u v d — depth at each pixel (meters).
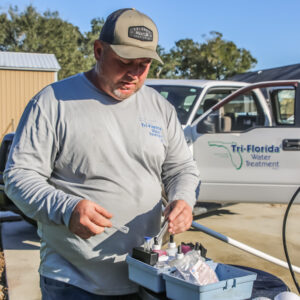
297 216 6.08
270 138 4.73
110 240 1.69
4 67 18.73
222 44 42.47
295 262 4.20
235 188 4.79
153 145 1.75
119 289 1.72
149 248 1.62
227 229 5.33
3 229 5.14
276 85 4.92
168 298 1.49
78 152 1.66
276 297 1.55
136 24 1.55
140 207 1.73
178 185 1.81
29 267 3.95
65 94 1.67
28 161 1.62
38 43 38.00
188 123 5.00
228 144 4.77
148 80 5.82
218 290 1.42
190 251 1.61
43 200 1.52
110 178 1.68
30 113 1.65
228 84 5.59
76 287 1.70
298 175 4.72
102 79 1.63
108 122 1.68
